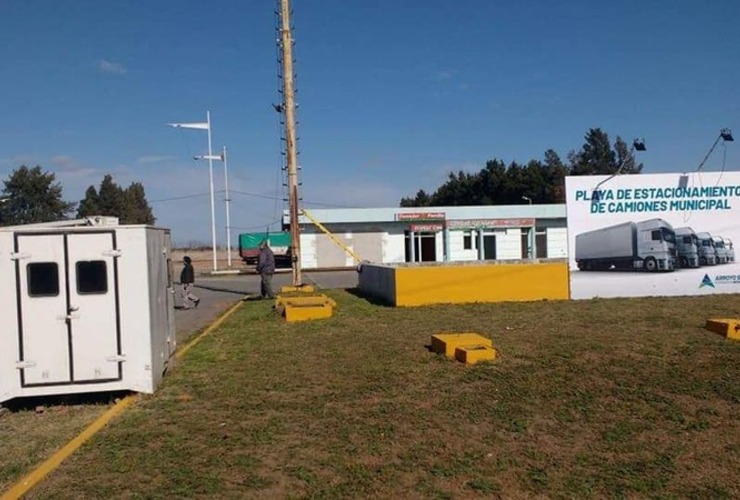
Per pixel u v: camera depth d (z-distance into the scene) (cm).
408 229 4856
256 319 1602
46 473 553
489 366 945
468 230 4878
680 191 1914
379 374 916
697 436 648
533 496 509
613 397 781
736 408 738
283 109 2344
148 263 824
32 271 785
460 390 821
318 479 539
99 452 607
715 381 846
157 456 595
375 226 4847
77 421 731
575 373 894
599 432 660
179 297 2464
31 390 782
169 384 881
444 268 1823
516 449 612
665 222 1912
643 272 1912
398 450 609
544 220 4950
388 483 532
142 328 813
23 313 782
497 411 730
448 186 9631
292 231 2370
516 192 8606
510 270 1858
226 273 4422
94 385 799
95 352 800
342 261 4809
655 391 804
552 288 1878
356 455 596
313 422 697
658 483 534
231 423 697
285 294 2181
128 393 829
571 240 1895
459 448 614
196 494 509
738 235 1928
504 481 537
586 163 9788
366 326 1399
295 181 2361
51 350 788
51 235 790
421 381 871
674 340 1129
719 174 1923
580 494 512
